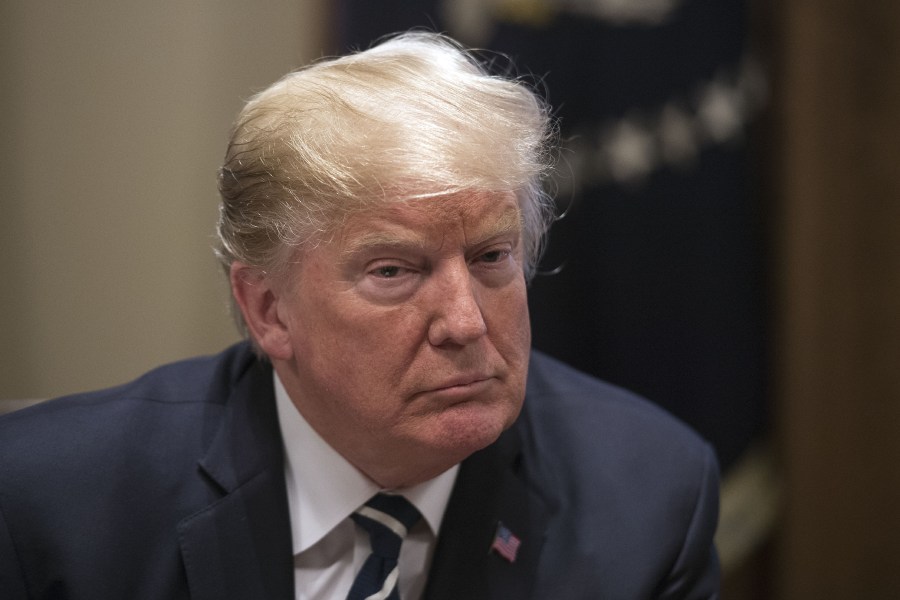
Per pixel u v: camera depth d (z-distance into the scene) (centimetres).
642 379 763
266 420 356
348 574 351
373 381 299
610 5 727
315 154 295
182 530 333
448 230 287
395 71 312
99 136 661
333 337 302
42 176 654
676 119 750
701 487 382
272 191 306
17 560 327
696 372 772
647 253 753
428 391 298
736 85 770
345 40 672
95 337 675
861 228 796
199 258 687
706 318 769
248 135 316
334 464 345
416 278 294
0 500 330
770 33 791
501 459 363
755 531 789
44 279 662
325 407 321
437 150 287
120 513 336
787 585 827
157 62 665
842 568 827
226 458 347
